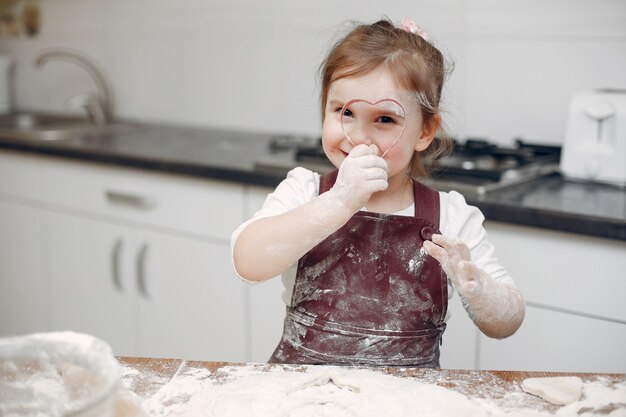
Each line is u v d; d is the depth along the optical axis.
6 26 3.44
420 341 1.17
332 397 0.91
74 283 2.46
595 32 1.95
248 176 1.93
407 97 1.10
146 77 2.96
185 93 2.85
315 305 1.18
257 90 2.64
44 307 2.57
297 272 1.19
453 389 0.93
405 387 0.92
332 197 1.05
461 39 2.17
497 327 1.08
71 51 3.19
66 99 3.26
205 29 2.73
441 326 1.20
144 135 2.65
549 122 2.07
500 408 0.89
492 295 1.04
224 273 2.06
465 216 1.23
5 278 2.68
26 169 2.51
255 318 2.03
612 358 1.57
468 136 2.21
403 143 1.12
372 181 1.02
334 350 1.16
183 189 2.11
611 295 1.54
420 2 2.21
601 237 1.51
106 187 2.29
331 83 1.14
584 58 1.98
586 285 1.56
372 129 1.11
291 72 2.53
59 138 2.57
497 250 1.66
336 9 2.38
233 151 2.25
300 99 2.53
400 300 1.17
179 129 2.81
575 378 0.94
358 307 1.17
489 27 2.12
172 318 2.21
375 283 1.17
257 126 2.67
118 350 2.37
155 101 2.95
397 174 1.21
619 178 1.78
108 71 3.08
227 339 2.10
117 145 2.38
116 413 0.78
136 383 0.93
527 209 1.58
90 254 2.38
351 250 1.17
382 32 1.17
